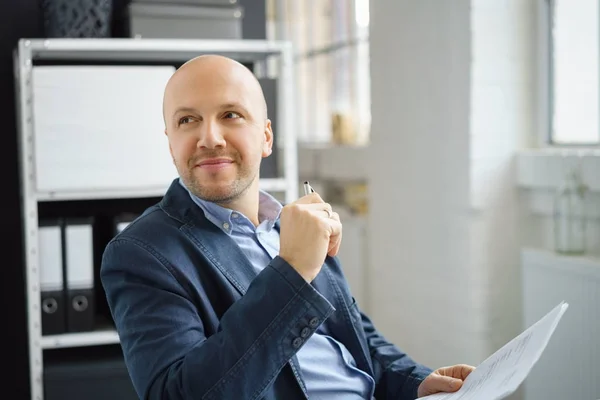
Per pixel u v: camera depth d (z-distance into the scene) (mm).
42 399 2557
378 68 3555
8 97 2922
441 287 3119
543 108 2875
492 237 2896
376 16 3549
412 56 3254
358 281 3877
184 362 1230
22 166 2652
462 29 2883
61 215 2926
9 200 2953
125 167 2633
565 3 2760
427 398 1376
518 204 2912
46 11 2643
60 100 2570
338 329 1586
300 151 4695
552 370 2393
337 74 4406
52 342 2568
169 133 1470
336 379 1495
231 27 2812
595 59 2625
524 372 1144
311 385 1458
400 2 3328
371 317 3777
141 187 2654
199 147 1413
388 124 3494
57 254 2596
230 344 1220
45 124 2561
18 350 3002
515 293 2936
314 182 4547
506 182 2898
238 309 1251
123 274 1374
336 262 1655
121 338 1353
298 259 1274
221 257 1431
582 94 2695
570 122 2770
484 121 2863
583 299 2268
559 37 2801
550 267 2418
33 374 2551
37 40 2533
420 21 3176
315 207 1371
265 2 3172
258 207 1635
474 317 2908
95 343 2609
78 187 2598
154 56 2803
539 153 2734
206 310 1367
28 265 2559
